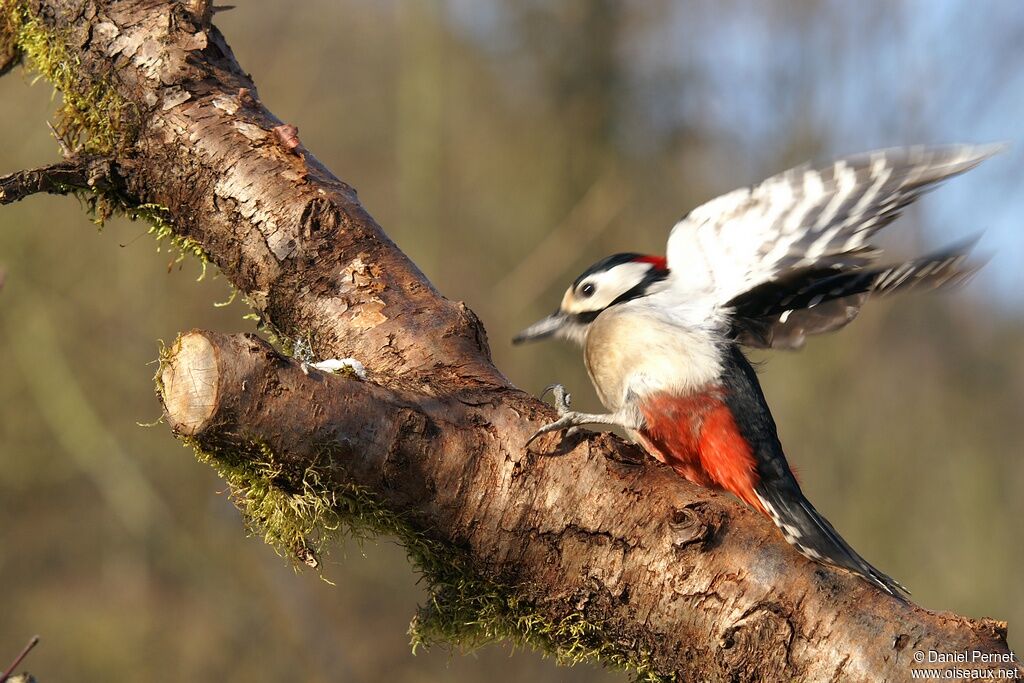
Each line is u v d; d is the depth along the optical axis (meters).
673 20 17.56
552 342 17.12
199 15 4.64
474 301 17.38
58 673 17.22
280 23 17.59
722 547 3.47
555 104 17.77
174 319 16.45
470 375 4.01
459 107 17.58
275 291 4.40
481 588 3.80
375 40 18.44
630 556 3.54
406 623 16.78
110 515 18.08
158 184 4.53
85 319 16.11
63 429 15.83
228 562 16.38
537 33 17.70
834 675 3.29
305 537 3.85
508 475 3.68
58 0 4.63
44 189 4.48
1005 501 16.61
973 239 4.54
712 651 3.44
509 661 15.52
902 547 16.45
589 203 17.33
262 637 16.33
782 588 3.39
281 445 3.51
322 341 4.29
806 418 16.73
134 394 16.47
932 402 16.92
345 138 18.27
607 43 17.72
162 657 16.98
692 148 17.69
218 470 3.78
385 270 4.34
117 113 4.55
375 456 3.59
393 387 3.76
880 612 3.32
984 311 17.33
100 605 18.02
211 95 4.54
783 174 4.68
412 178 16.97
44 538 17.98
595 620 3.64
